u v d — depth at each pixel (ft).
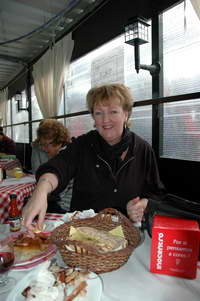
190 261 1.81
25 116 16.84
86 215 2.81
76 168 3.78
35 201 2.43
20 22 10.00
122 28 7.05
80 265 1.84
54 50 10.41
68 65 9.86
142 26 5.13
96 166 3.65
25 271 1.96
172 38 5.70
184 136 5.50
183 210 2.22
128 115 3.89
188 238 1.79
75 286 1.63
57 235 2.11
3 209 4.54
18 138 18.43
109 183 3.61
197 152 5.26
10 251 1.92
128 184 3.63
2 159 9.36
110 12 7.54
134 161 3.71
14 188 4.99
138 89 6.79
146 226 2.55
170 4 5.48
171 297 1.63
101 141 3.69
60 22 9.61
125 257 1.87
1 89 21.84
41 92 12.01
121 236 2.18
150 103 5.46
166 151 5.98
